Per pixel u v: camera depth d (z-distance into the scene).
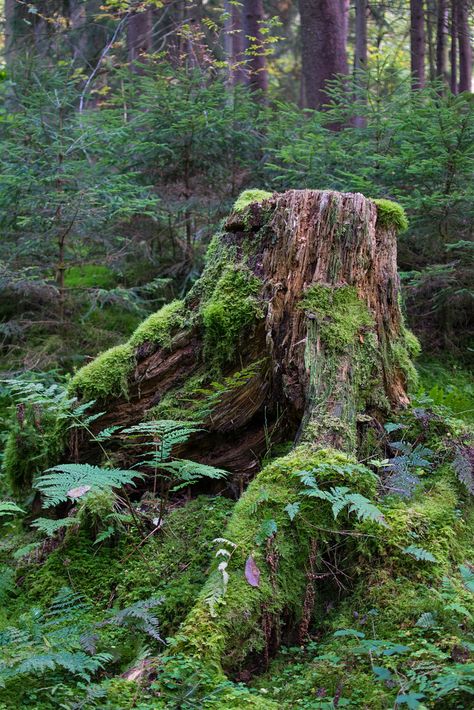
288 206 4.04
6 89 7.84
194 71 7.69
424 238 6.65
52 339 6.57
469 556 3.17
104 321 7.21
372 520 3.11
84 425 3.79
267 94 10.61
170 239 8.09
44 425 4.25
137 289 6.79
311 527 3.08
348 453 3.51
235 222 4.18
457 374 6.50
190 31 9.65
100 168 7.41
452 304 6.91
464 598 2.81
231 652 2.67
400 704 2.26
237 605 2.75
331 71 9.68
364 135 7.40
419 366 6.46
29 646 2.66
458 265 6.58
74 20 13.80
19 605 3.40
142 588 3.24
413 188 6.64
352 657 2.59
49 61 10.41
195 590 3.09
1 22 13.88
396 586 2.94
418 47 12.10
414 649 2.55
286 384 3.84
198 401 3.87
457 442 3.83
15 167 6.55
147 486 4.11
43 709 2.38
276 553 2.97
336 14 9.68
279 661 2.78
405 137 6.91
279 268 4.00
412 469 3.64
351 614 2.90
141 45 12.50
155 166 7.69
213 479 4.04
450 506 3.40
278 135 7.43
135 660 2.69
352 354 3.82
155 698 2.38
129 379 4.12
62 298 6.77
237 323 3.94
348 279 3.98
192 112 7.15
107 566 3.52
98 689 2.41
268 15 19.31
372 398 3.87
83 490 3.00
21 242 6.79
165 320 4.21
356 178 6.32
